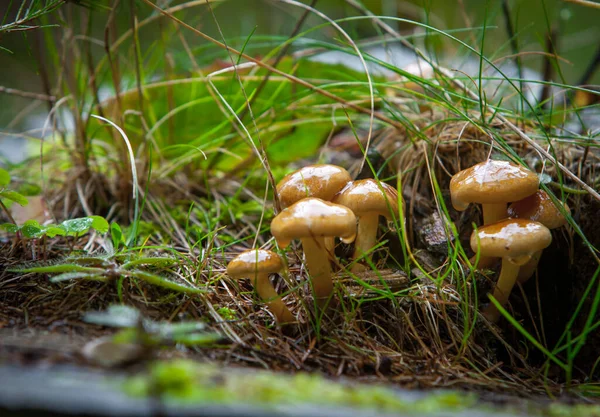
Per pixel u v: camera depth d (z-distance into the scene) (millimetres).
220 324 331
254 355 313
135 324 276
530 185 339
